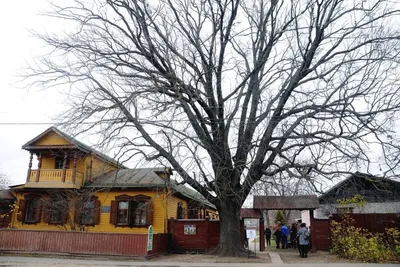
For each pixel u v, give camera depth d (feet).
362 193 87.04
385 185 55.77
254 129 59.16
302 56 57.67
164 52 55.98
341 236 61.82
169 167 53.52
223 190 54.29
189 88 54.13
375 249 54.44
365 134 50.16
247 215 69.36
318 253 64.08
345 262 52.34
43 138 87.97
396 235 60.59
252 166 57.00
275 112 58.08
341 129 50.01
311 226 67.87
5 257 57.82
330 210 83.76
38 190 83.51
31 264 50.42
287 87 59.31
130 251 57.41
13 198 89.45
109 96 51.47
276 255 60.49
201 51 57.52
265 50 61.41
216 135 55.16
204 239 67.41
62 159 87.71
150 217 78.79
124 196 81.56
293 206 68.59
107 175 90.07
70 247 60.08
